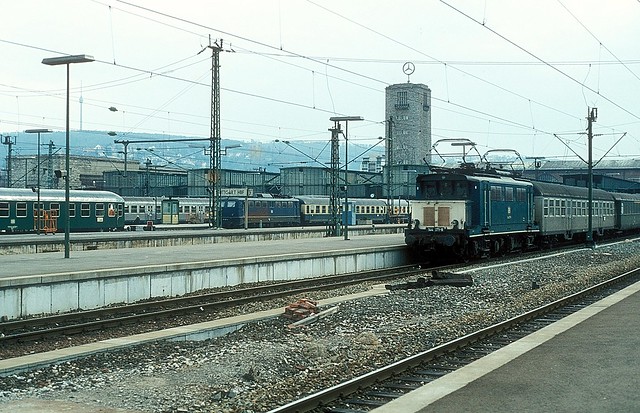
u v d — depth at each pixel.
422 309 20.88
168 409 10.23
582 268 32.94
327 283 29.86
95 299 22.59
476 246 37.09
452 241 35.38
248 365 13.48
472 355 13.63
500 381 10.60
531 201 44.03
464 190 36.03
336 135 60.09
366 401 10.39
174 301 22.73
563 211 49.53
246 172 102.81
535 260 37.72
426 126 135.62
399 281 29.64
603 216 59.81
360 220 85.75
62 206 59.69
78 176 106.12
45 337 17.11
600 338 14.12
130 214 78.44
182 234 50.25
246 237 54.53
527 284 26.64
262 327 18.11
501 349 13.20
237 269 28.48
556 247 52.53
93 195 62.50
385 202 91.25
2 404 10.46
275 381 12.02
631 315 17.41
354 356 13.91
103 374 12.78
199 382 12.11
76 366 13.46
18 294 20.23
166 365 13.53
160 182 102.94
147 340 15.70
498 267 33.22
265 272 29.91
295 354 14.36
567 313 18.98
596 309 18.83
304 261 32.03
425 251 37.38
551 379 10.63
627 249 47.84
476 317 18.77
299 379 12.01
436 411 9.07
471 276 27.91
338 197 61.19
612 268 33.06
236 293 24.98
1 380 12.16
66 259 29.73
